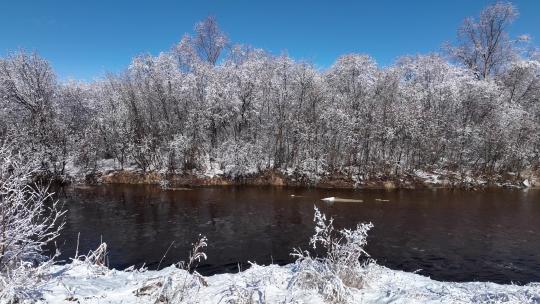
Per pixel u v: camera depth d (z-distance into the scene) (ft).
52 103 119.03
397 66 150.61
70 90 129.08
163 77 129.49
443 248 55.57
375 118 122.72
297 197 96.89
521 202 92.12
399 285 21.99
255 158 120.98
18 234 17.76
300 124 122.42
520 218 75.00
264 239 59.06
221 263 47.98
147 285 18.33
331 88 134.00
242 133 131.44
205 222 70.03
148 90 128.16
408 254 52.80
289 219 72.79
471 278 44.09
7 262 17.71
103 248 25.55
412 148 122.01
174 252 52.21
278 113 126.93
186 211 79.36
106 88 136.15
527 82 141.28
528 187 115.96
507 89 139.33
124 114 123.95
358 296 19.49
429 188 112.98
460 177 118.62
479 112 129.08
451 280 43.37
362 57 133.28
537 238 61.05
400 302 17.74
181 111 129.80
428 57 148.46
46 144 109.09
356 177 117.29
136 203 87.20
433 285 22.54
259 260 49.16
